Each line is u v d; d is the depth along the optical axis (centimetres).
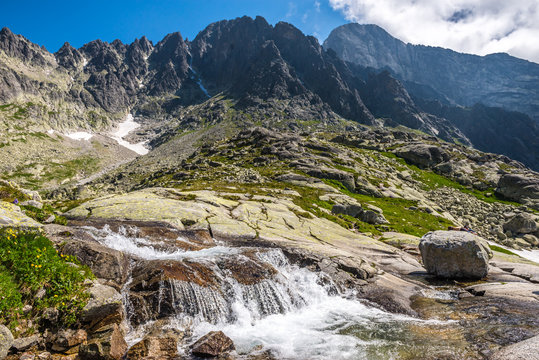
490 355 1218
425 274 2897
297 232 3812
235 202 4756
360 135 18075
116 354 1163
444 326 1659
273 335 1569
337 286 2345
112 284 1568
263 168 10069
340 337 1542
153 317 1527
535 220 6438
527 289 2200
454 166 12581
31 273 1244
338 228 4444
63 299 1241
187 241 2802
